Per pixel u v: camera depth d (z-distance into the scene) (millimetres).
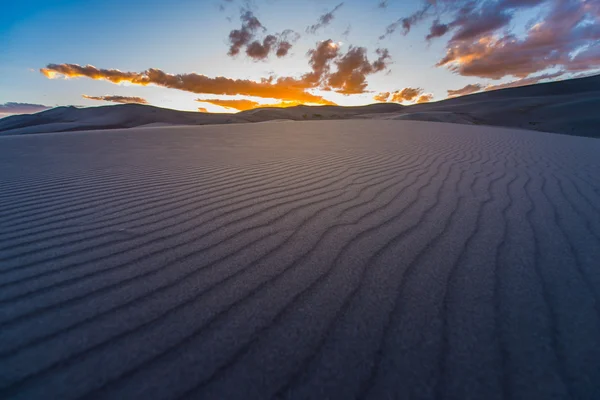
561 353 1035
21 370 962
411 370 980
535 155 5309
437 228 2020
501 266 1565
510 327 1151
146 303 1275
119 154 5352
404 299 1310
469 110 57781
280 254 1684
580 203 2570
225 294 1339
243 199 2646
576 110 45281
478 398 894
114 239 1872
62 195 2805
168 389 912
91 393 896
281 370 978
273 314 1218
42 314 1205
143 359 1008
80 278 1453
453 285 1403
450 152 5520
